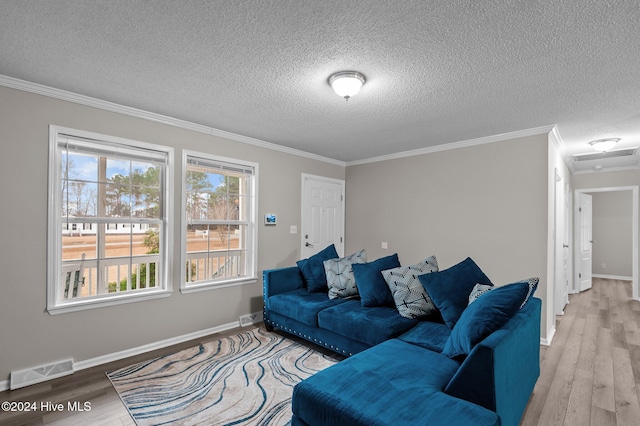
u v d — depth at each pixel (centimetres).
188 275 351
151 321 313
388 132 371
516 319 189
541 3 153
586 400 225
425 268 283
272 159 430
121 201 303
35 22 171
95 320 280
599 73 222
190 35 184
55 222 261
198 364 278
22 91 245
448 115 311
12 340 241
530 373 207
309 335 308
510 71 221
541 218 343
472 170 396
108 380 250
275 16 166
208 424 195
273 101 281
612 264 732
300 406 159
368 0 153
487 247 381
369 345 255
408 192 459
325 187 510
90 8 159
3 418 201
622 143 406
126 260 309
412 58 206
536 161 347
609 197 738
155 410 210
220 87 253
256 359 288
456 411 136
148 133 313
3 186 238
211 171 372
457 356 185
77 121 271
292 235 456
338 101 279
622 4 152
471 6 156
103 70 227
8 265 240
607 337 353
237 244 398
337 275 339
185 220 340
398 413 136
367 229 510
